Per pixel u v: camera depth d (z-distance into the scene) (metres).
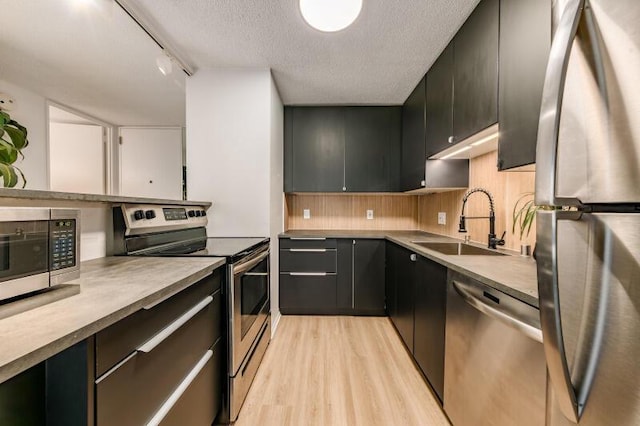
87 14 1.68
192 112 2.28
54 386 0.64
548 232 0.55
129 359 0.77
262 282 2.05
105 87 2.74
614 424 0.49
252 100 2.27
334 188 3.04
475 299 1.09
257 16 1.64
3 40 1.96
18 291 0.68
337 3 1.54
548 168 0.54
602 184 0.50
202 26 1.74
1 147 1.97
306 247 2.83
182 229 1.97
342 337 2.39
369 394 1.68
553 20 0.57
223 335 1.45
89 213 1.33
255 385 1.76
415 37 1.82
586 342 0.53
